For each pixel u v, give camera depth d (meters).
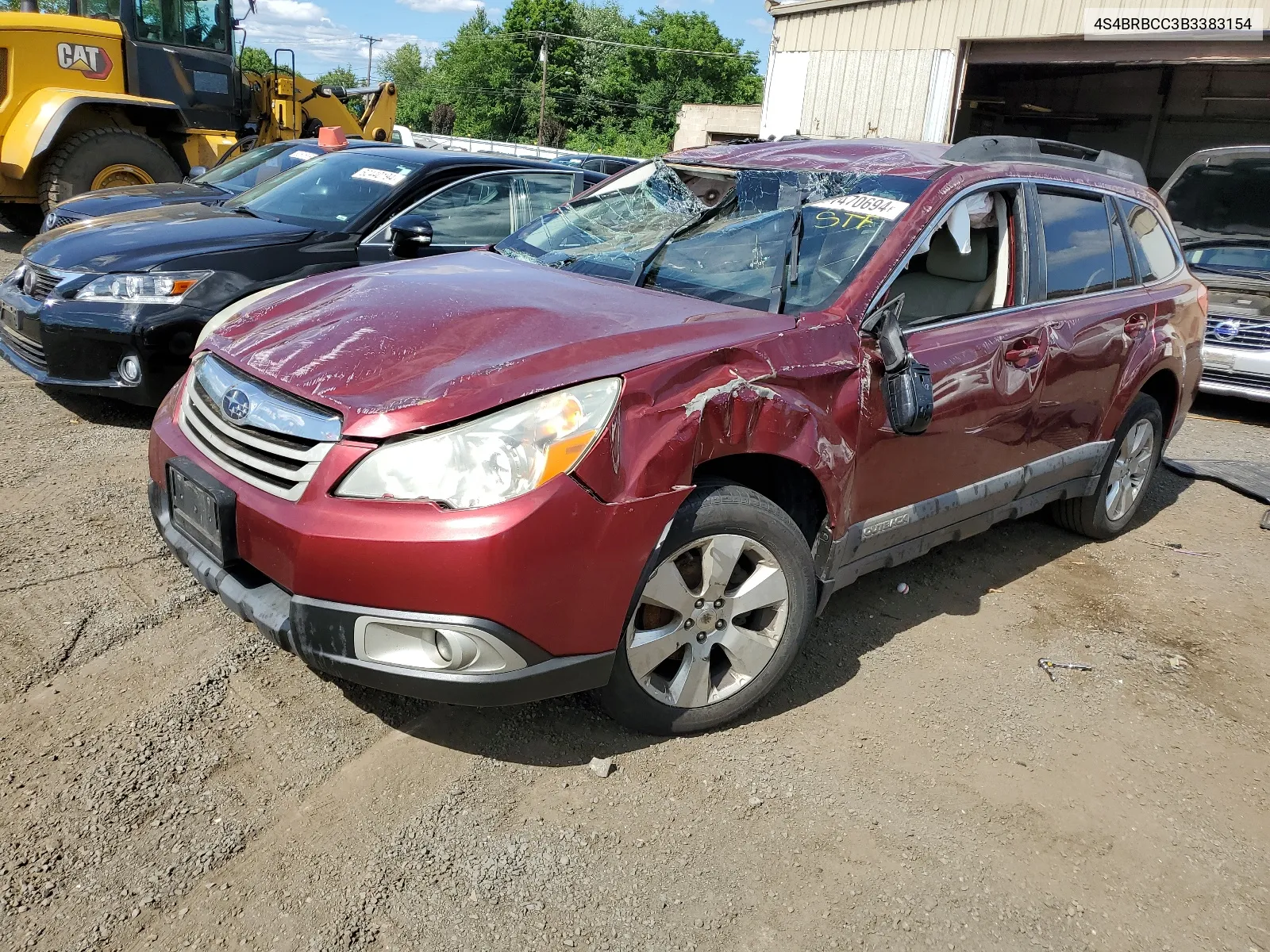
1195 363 4.86
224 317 3.50
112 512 4.12
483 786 2.61
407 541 2.25
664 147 65.31
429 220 6.12
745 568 2.87
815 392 2.83
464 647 2.29
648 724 2.79
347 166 6.43
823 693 3.22
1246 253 8.31
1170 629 3.95
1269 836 2.71
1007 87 27.05
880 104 17.67
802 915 2.26
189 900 2.16
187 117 11.12
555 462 2.32
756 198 3.61
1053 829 2.65
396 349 2.62
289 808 2.47
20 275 5.42
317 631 2.37
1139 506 5.48
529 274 3.41
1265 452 6.86
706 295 3.23
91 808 2.41
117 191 7.68
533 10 72.00
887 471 3.15
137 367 5.02
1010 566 4.45
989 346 3.45
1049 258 3.90
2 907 2.10
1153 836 2.66
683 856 2.41
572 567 2.35
